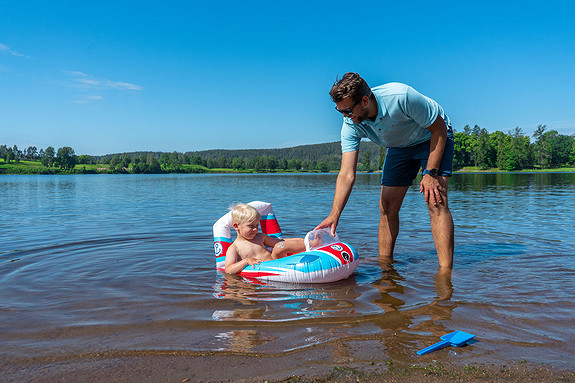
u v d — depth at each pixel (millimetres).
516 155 89125
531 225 6629
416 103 3676
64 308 2861
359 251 4898
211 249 4969
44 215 8406
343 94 3480
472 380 1820
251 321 2600
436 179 3920
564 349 2137
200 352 2127
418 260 4395
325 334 2367
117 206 10422
